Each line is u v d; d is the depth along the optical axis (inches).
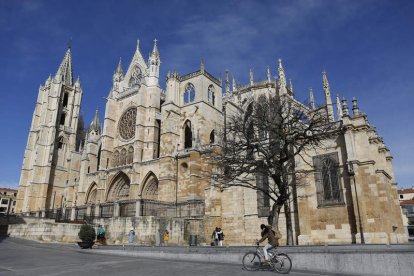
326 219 1364.4
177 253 932.6
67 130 3848.4
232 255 823.1
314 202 1408.7
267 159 1221.1
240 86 2787.9
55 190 3560.5
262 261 673.6
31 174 3688.5
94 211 1828.2
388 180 1526.8
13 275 622.8
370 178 1293.1
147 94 2817.4
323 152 1444.4
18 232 1565.0
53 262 821.2
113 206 1758.1
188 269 694.5
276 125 1256.8
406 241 1526.8
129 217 1567.4
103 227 1624.0
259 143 1331.2
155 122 2746.1
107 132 2913.4
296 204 1451.8
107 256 1004.6
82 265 764.6
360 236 1243.2
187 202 1913.1
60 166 3671.3
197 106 2561.5
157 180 2433.6
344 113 1381.6
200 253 884.0
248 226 1611.7
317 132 1409.9
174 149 2469.2
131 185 2466.8
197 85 2637.8
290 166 1305.4
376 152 1413.6
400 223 1565.0
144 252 1020.5
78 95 4087.1
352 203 1311.5
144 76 3011.8
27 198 3540.8
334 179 1392.7
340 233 1316.4
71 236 1558.8
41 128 3649.1
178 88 2716.5
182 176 2290.8
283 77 2437.3
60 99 3892.7
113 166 2869.1
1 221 1676.9
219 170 1787.6
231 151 1374.3
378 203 1291.8
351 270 657.0
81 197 2844.5
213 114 2647.6
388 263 624.1
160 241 1525.6
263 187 1587.1
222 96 2950.3
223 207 1717.5
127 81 3240.7
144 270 680.4
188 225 1710.1
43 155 3585.1
